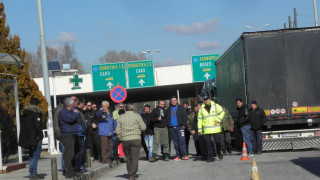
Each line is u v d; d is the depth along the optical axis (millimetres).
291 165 12422
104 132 15703
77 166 12656
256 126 16062
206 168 13016
